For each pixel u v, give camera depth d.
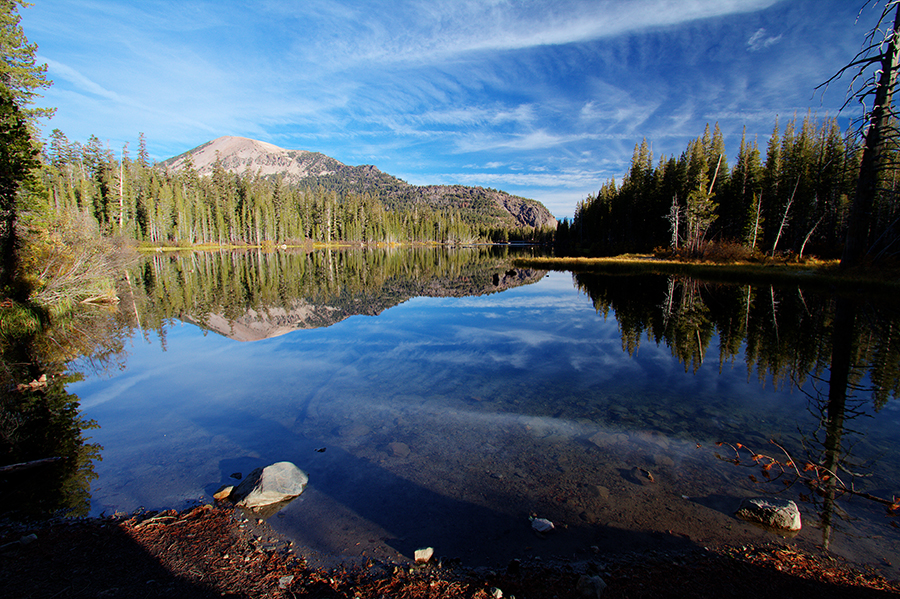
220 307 18.61
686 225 48.84
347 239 107.06
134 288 24.75
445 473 4.78
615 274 35.22
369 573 3.24
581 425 6.14
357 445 5.52
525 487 4.48
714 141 55.25
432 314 16.50
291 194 97.56
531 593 2.97
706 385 7.97
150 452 5.42
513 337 12.25
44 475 4.86
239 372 8.99
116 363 9.88
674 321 14.73
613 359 9.87
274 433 5.94
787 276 26.86
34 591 2.99
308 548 3.55
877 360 9.77
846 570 3.22
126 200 58.16
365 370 9.04
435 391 7.66
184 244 64.75
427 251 92.38
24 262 14.61
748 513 3.91
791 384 8.09
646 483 4.54
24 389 8.06
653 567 3.25
